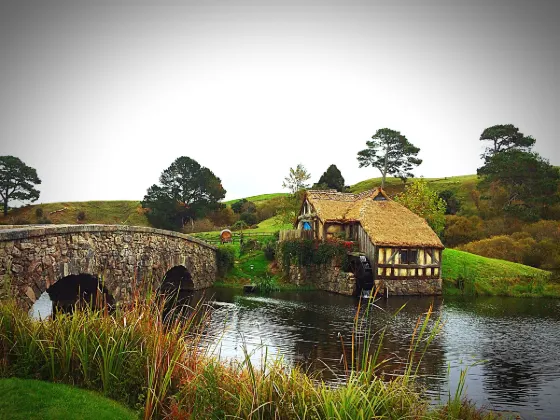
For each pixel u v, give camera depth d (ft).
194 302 103.19
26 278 49.85
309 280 135.03
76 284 73.41
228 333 71.87
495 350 66.90
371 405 26.78
